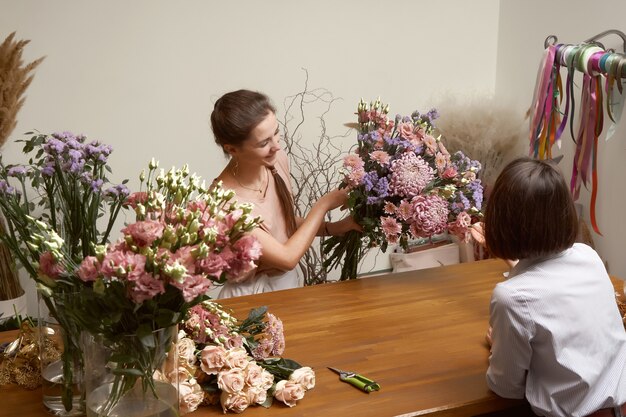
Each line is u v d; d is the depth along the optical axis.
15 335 2.31
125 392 1.60
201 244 1.47
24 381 1.98
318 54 4.39
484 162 4.29
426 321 2.46
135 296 1.45
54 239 1.54
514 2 4.65
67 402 1.79
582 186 4.19
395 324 2.43
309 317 2.49
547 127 3.75
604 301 1.89
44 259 1.57
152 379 1.60
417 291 2.74
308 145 4.50
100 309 1.54
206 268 1.50
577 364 1.82
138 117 4.07
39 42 3.79
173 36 4.03
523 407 2.12
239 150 2.83
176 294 1.54
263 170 3.02
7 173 1.79
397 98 4.68
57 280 1.60
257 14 4.18
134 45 3.97
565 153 4.33
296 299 2.67
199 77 4.14
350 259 3.00
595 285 1.88
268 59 4.27
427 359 2.17
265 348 2.05
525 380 1.91
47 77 3.84
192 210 1.59
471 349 2.24
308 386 1.96
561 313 1.81
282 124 4.40
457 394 1.96
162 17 3.98
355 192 2.75
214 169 4.31
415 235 2.70
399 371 2.09
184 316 1.60
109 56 3.93
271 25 4.23
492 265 3.04
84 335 1.62
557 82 3.70
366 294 2.72
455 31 4.73
